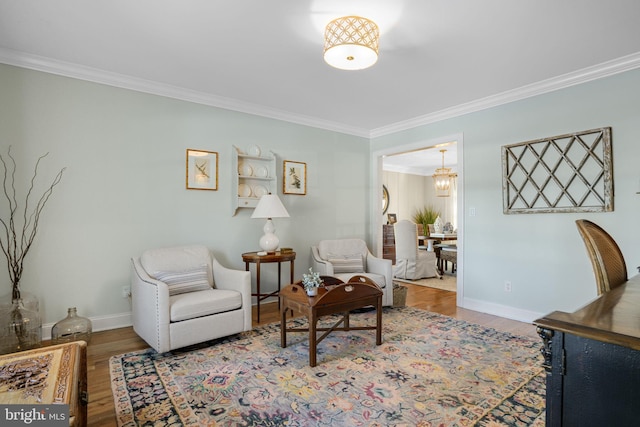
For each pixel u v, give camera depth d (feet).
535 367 7.48
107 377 7.04
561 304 10.27
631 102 9.02
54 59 9.08
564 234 10.23
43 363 4.22
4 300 8.52
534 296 10.84
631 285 4.51
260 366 7.55
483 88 11.02
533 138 10.86
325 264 12.25
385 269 12.16
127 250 10.38
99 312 9.94
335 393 6.40
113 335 9.57
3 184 8.68
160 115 10.99
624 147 9.11
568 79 9.98
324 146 15.17
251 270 13.05
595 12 6.83
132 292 9.72
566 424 2.83
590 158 9.68
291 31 7.63
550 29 7.50
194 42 8.13
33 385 3.67
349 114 13.94
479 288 12.24
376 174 16.65
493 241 11.88
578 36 7.80
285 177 13.87
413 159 26.16
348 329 8.80
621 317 3.04
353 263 12.70
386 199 28.48
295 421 5.54
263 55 8.80
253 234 12.99
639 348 2.43
